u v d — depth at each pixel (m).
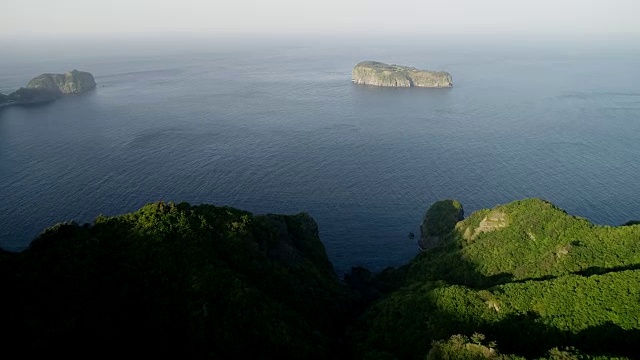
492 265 95.88
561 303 71.25
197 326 68.62
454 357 62.72
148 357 64.25
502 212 112.62
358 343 78.69
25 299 69.19
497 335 68.75
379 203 168.00
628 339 62.25
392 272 121.12
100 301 71.12
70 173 191.62
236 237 89.50
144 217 88.25
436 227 141.25
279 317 72.62
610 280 72.25
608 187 176.75
